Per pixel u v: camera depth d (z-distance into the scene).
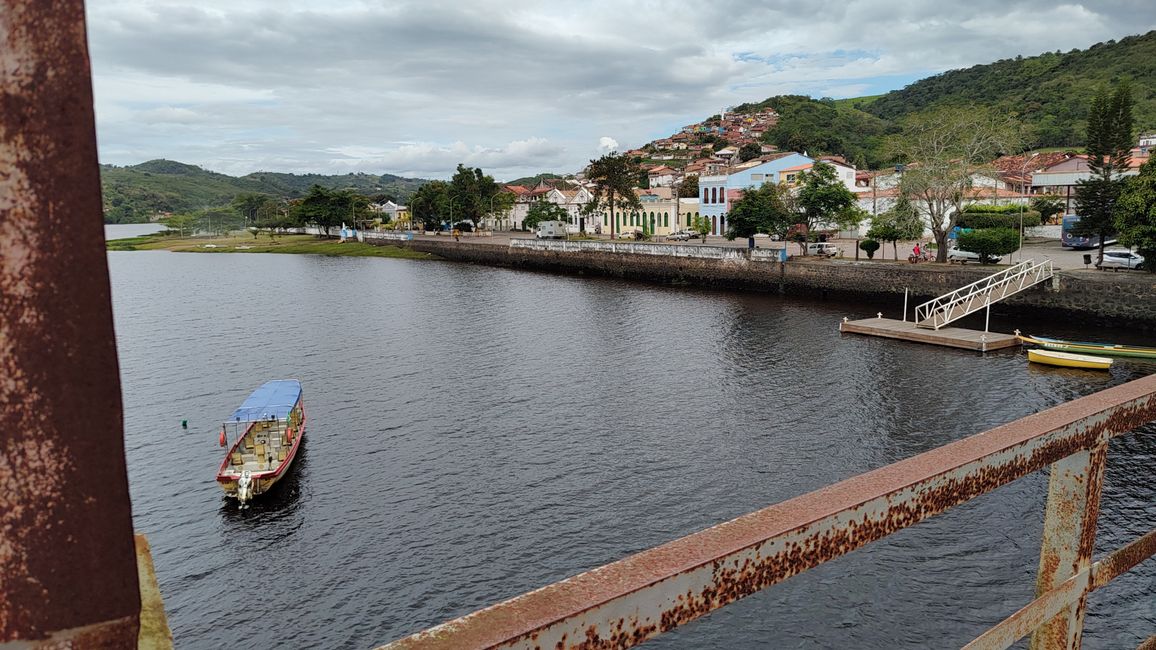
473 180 107.06
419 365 31.53
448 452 20.75
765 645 11.65
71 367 0.67
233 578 14.71
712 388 26.06
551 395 26.05
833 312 41.22
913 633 11.75
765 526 1.22
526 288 58.09
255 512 17.52
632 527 15.98
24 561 0.66
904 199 45.06
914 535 14.41
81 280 0.67
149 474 20.12
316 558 15.30
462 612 13.30
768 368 28.52
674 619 1.10
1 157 0.64
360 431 22.83
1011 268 35.53
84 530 0.68
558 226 89.25
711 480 18.08
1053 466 1.86
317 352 34.97
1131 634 11.52
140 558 1.14
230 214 164.12
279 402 23.12
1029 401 22.89
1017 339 30.80
